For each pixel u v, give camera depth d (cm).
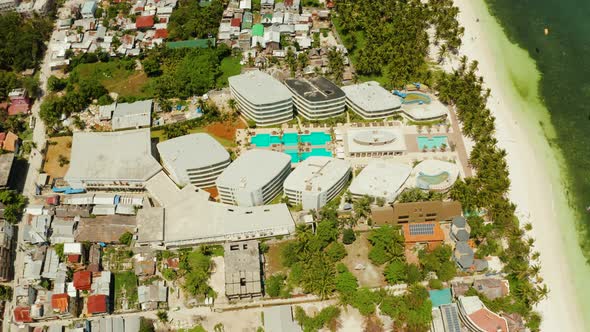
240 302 19350
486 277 19812
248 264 19388
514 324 18062
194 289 19475
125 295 19750
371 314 18712
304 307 19112
